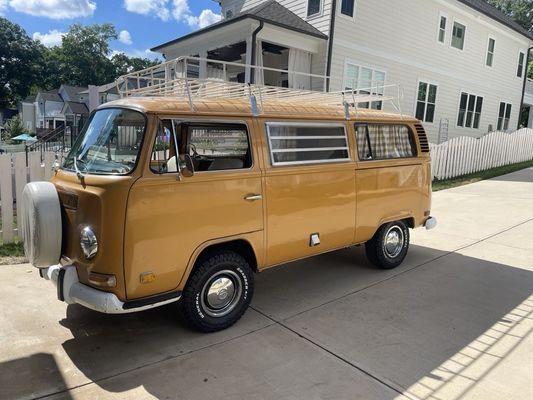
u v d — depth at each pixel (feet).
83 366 11.28
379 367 11.39
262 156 13.73
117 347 12.28
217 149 13.24
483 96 73.77
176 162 11.71
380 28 51.90
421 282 17.66
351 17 48.21
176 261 11.82
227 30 44.42
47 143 70.44
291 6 50.62
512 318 14.40
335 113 16.37
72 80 231.50
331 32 46.16
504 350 12.33
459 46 65.57
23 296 15.53
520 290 16.89
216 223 12.55
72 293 11.49
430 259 20.72
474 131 73.56
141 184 11.05
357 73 50.19
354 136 16.75
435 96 63.16
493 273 18.80
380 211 17.88
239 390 10.36
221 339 12.83
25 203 12.28
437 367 11.42
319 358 11.80
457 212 30.83
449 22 62.23
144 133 11.36
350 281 17.75
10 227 21.42
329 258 20.86
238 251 14.25
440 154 44.96
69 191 11.83
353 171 16.52
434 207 32.53
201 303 12.80
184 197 11.82
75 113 148.25
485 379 10.89
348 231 16.69
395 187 18.40
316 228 15.42
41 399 9.93
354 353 12.07
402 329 13.55
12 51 209.87
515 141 59.98
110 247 10.84
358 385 10.59
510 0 147.74
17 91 217.56
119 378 10.79
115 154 11.86
